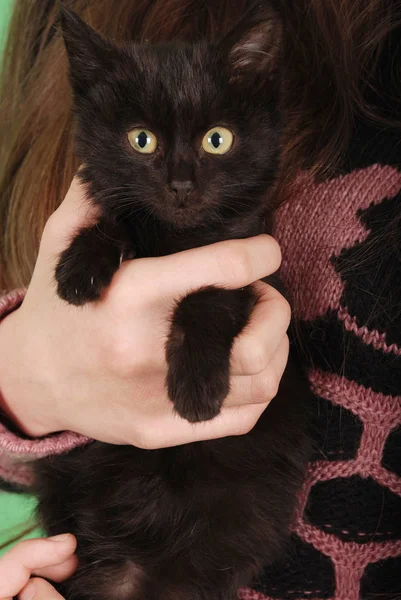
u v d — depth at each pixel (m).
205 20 0.45
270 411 0.42
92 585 0.42
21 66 0.48
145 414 0.39
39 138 0.47
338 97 0.41
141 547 0.41
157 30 0.46
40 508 0.44
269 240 0.39
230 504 0.41
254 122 0.40
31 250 0.48
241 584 0.41
